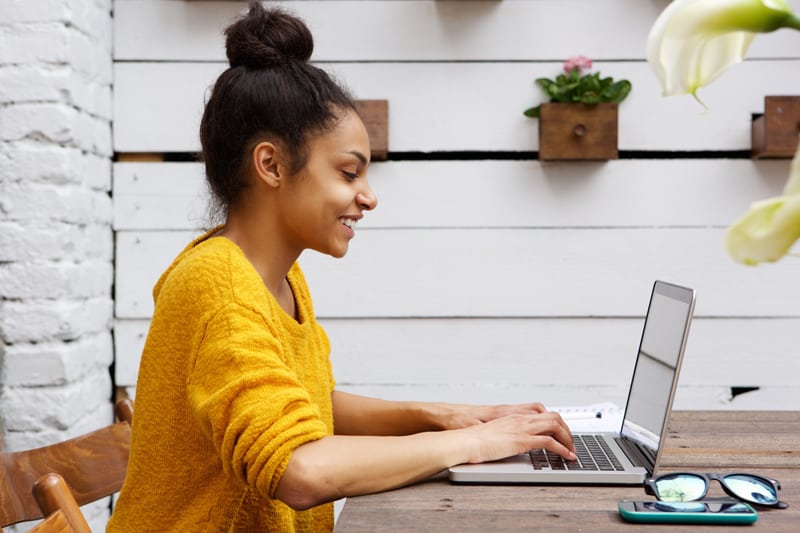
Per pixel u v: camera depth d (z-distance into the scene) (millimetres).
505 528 902
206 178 1173
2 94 1854
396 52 2102
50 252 1858
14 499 1134
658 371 1227
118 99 2117
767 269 2088
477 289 2115
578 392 2121
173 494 1076
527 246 2109
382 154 2072
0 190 1861
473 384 2131
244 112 1095
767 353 2100
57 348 1865
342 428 1381
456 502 998
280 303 1213
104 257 2086
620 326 2113
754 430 1442
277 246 1136
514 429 1158
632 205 2098
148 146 2115
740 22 514
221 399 977
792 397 2100
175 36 2109
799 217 422
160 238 2129
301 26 1142
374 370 2131
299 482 966
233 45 1132
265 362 996
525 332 2123
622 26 2090
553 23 2094
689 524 914
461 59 2100
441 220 2113
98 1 2021
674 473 1045
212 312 1021
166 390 1067
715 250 2094
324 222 1109
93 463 1217
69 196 1871
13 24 1851
